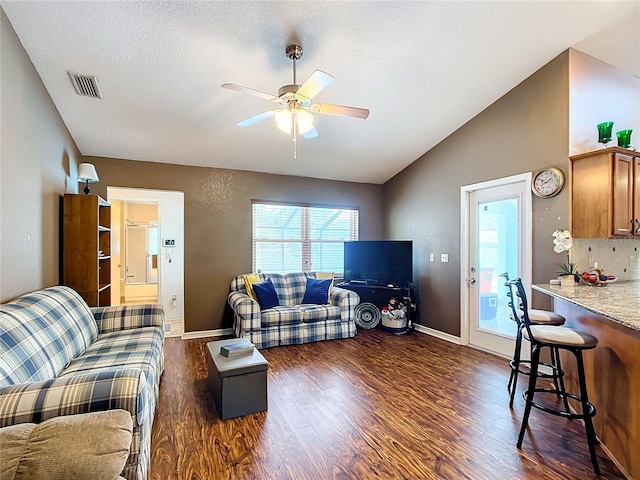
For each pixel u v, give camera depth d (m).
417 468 1.86
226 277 4.76
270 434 2.20
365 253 5.10
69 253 3.09
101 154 4.11
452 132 4.35
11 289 2.13
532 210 3.38
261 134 3.99
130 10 2.25
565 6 2.55
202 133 3.86
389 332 4.84
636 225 2.97
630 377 1.77
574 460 1.93
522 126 3.46
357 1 2.32
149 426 1.82
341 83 3.21
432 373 3.26
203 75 2.92
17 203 2.23
